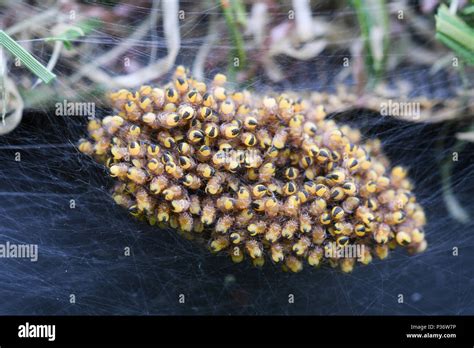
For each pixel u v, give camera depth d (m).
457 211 0.12
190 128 0.10
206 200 0.10
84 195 0.11
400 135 0.12
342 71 0.12
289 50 0.12
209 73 0.12
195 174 0.10
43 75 0.11
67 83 0.12
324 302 0.11
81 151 0.11
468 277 0.12
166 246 0.11
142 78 0.12
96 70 0.12
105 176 0.11
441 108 0.12
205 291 0.11
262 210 0.10
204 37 0.12
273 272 0.11
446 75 0.12
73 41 0.12
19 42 0.12
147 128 0.10
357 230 0.10
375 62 0.12
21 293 0.11
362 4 0.12
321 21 0.12
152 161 0.10
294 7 0.12
